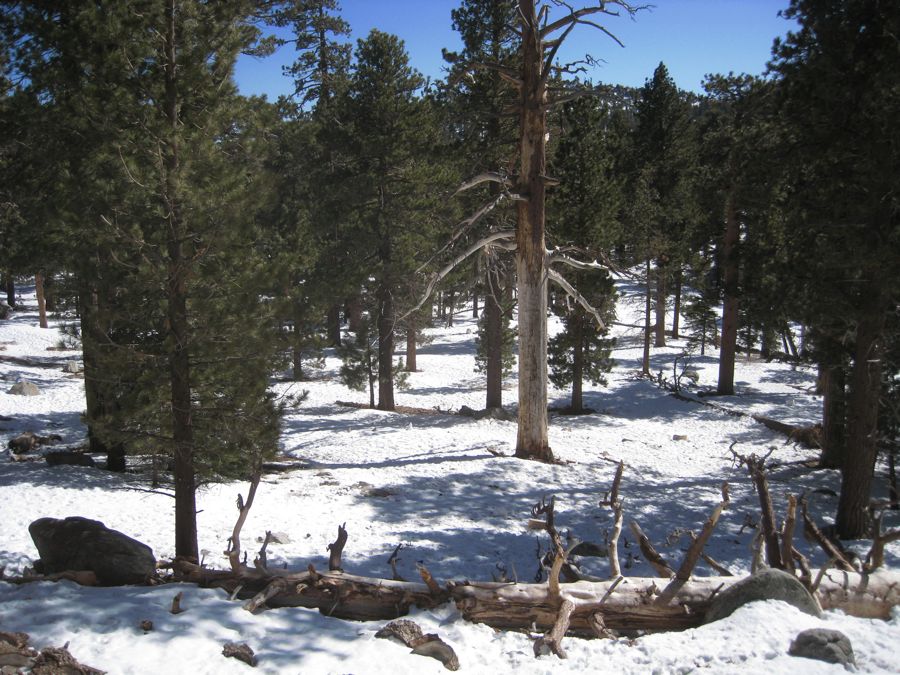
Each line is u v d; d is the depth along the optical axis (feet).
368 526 40.57
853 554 28.91
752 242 85.61
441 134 87.86
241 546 34.37
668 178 134.31
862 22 38.81
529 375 61.31
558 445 70.03
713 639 19.53
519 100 60.23
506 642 20.27
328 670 17.66
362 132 83.82
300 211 98.58
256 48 36.60
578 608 21.50
